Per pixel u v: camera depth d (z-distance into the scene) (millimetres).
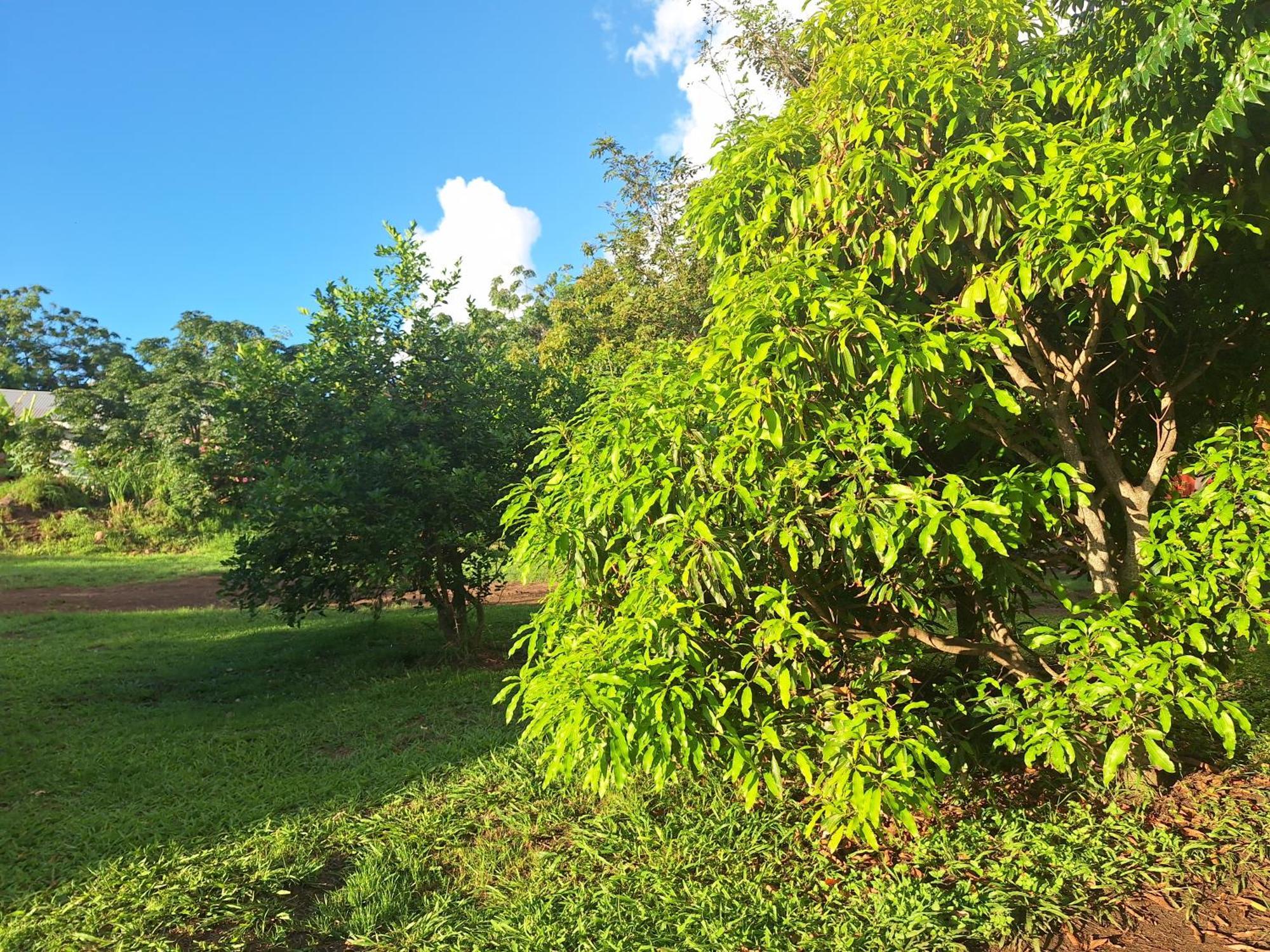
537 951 2676
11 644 8852
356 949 2881
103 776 4758
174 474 19250
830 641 3359
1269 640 3084
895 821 3346
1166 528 3330
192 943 2943
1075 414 3805
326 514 6285
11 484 20375
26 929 3039
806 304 2717
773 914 2816
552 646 3406
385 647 8289
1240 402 4133
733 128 3701
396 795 4199
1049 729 2865
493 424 7242
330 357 7191
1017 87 3387
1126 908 2805
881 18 3264
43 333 54406
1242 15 2387
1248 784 3551
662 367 3438
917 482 2787
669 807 3723
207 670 7609
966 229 2945
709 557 2770
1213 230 2816
